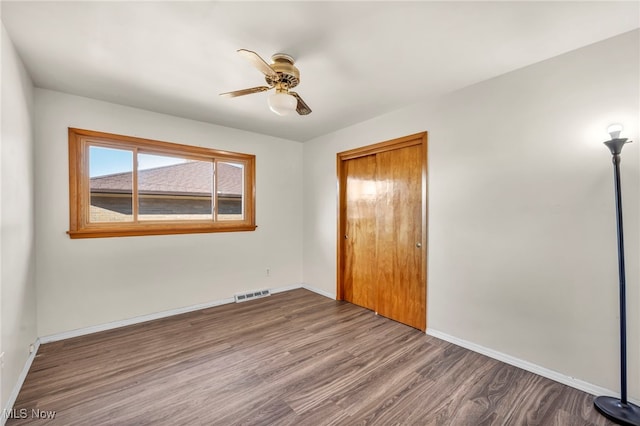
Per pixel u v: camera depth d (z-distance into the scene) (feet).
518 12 5.29
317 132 13.21
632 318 5.90
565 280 6.73
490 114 7.93
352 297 12.60
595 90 6.30
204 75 7.75
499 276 7.80
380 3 5.03
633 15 5.37
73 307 9.05
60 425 5.32
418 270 9.87
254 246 13.32
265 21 5.53
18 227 6.50
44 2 4.97
